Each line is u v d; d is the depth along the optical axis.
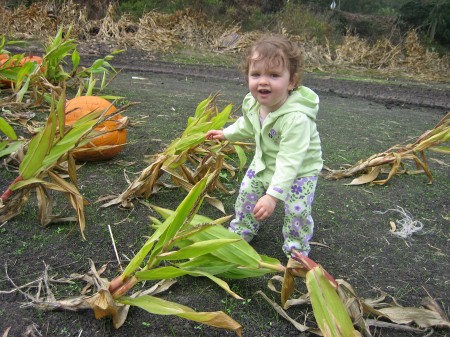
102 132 1.34
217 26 7.37
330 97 4.32
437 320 1.07
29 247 1.25
